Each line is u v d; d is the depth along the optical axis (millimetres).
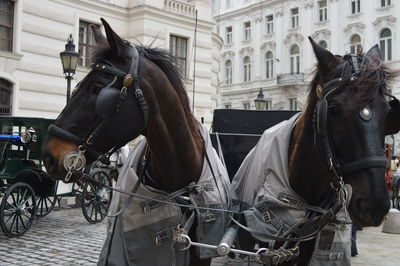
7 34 14375
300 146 2986
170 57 3141
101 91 2598
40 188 8859
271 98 37344
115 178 10023
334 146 2564
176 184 3092
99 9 16750
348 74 2559
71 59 10789
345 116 2469
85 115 2660
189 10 18922
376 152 2422
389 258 7086
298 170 3033
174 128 2990
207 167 3311
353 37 32375
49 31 15172
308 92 2928
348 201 2568
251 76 39500
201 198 3178
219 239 3188
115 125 2676
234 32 41344
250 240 3510
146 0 17281
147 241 3068
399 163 15148
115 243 3086
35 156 8609
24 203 8125
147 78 2857
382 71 2566
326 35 33719
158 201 2967
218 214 3232
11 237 7879
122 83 2717
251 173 3531
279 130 3344
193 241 3229
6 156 8062
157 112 2891
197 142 3312
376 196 2365
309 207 3078
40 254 6797
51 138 2672
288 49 36500
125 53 2791
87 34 16500
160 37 17797
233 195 3674
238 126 6477
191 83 18797
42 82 15031
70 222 9492
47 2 15109
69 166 2592
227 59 41938
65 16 15617
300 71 35406
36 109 14844
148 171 3213
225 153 5387
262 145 3506
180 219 3098
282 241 3166
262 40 38656
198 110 19109
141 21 17328
